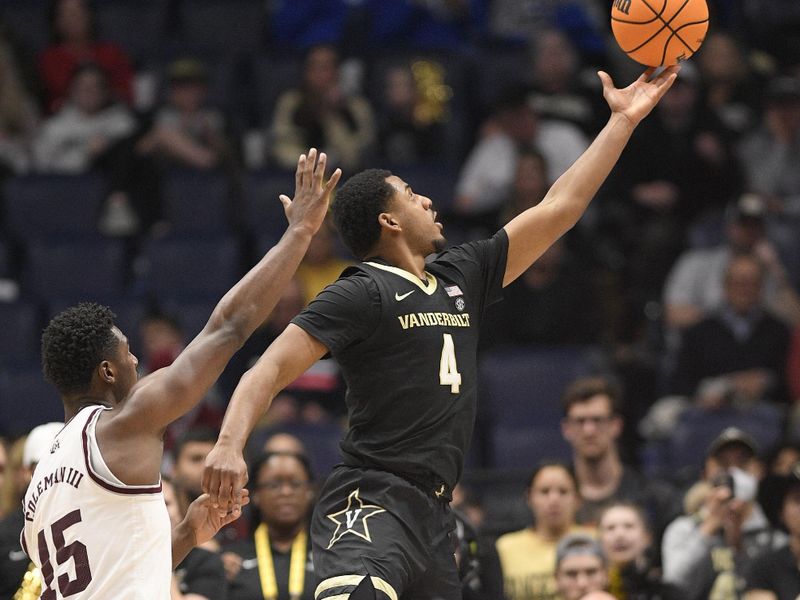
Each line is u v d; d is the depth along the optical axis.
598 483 11.36
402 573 6.56
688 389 14.90
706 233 16.81
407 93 18.48
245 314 6.21
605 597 9.09
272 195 17.33
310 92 18.00
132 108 18.61
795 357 14.80
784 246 16.69
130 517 6.03
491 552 9.95
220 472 6.18
